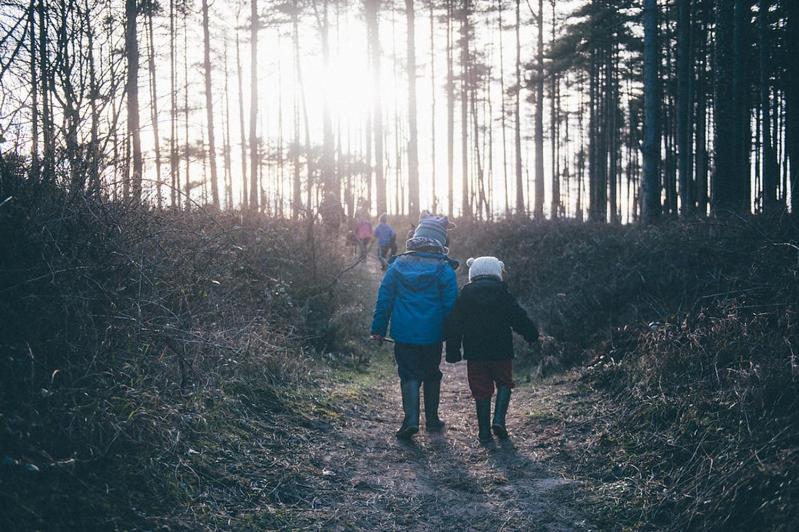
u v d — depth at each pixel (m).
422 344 5.07
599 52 27.50
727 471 3.45
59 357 3.34
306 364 6.42
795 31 10.82
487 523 3.61
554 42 18.59
